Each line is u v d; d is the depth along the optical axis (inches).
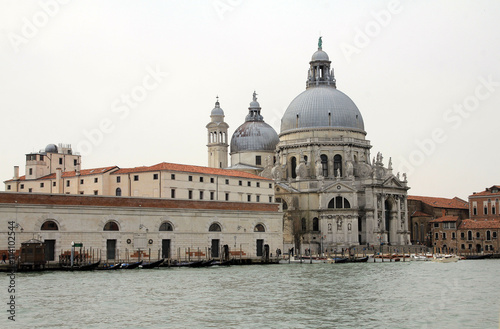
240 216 5580.7
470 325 2396.7
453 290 3344.0
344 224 7317.9
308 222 7436.0
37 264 4188.0
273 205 5925.2
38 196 4443.9
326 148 7849.4
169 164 5674.2
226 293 3144.7
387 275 4227.4
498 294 3186.5
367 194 7480.3
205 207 5334.6
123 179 5664.4
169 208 5073.8
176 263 4790.8
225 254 5398.6
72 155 6796.3
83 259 4569.4
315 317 2518.5
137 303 2810.0
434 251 7657.5
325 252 6953.7
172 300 2901.1
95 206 4682.6
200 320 2447.1
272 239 5856.3
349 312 2628.0
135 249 4872.0
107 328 2304.4
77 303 2787.9
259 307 2731.3
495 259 6796.3
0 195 4296.3
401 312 2637.8
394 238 7765.8
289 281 3725.4
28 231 4384.8
